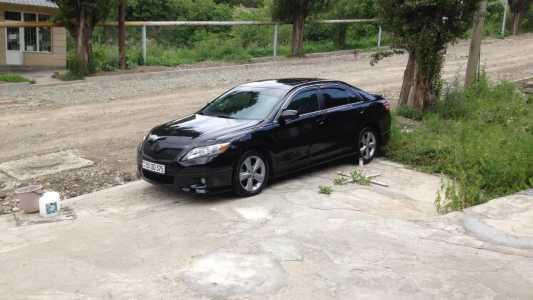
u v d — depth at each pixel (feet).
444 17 40.01
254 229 21.47
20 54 77.92
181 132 26.13
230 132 25.52
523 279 16.58
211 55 87.20
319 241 19.99
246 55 86.43
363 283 16.55
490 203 23.27
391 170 31.53
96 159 32.63
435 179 30.01
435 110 43.16
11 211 24.93
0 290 16.69
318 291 16.11
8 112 45.65
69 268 18.22
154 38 126.72
